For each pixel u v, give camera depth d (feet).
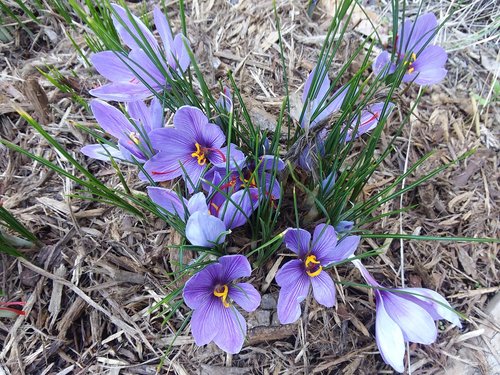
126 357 0.91
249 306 0.77
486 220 1.15
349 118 0.87
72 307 0.93
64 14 1.23
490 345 1.01
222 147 0.86
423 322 0.77
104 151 0.89
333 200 0.86
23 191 1.05
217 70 1.25
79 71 1.23
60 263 0.97
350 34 1.37
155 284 0.95
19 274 0.96
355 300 0.98
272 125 1.08
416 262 1.06
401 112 1.26
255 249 0.83
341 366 0.94
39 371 0.90
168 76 0.80
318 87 0.90
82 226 1.01
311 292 0.95
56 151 1.11
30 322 0.93
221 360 0.91
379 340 0.79
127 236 0.99
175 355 0.91
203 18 1.33
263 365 0.92
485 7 1.46
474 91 1.36
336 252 0.80
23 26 1.26
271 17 1.35
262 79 1.26
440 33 1.43
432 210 1.13
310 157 0.85
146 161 0.83
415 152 1.22
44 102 1.13
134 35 0.75
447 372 0.98
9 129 1.13
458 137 1.26
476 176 1.20
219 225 0.73
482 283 1.08
